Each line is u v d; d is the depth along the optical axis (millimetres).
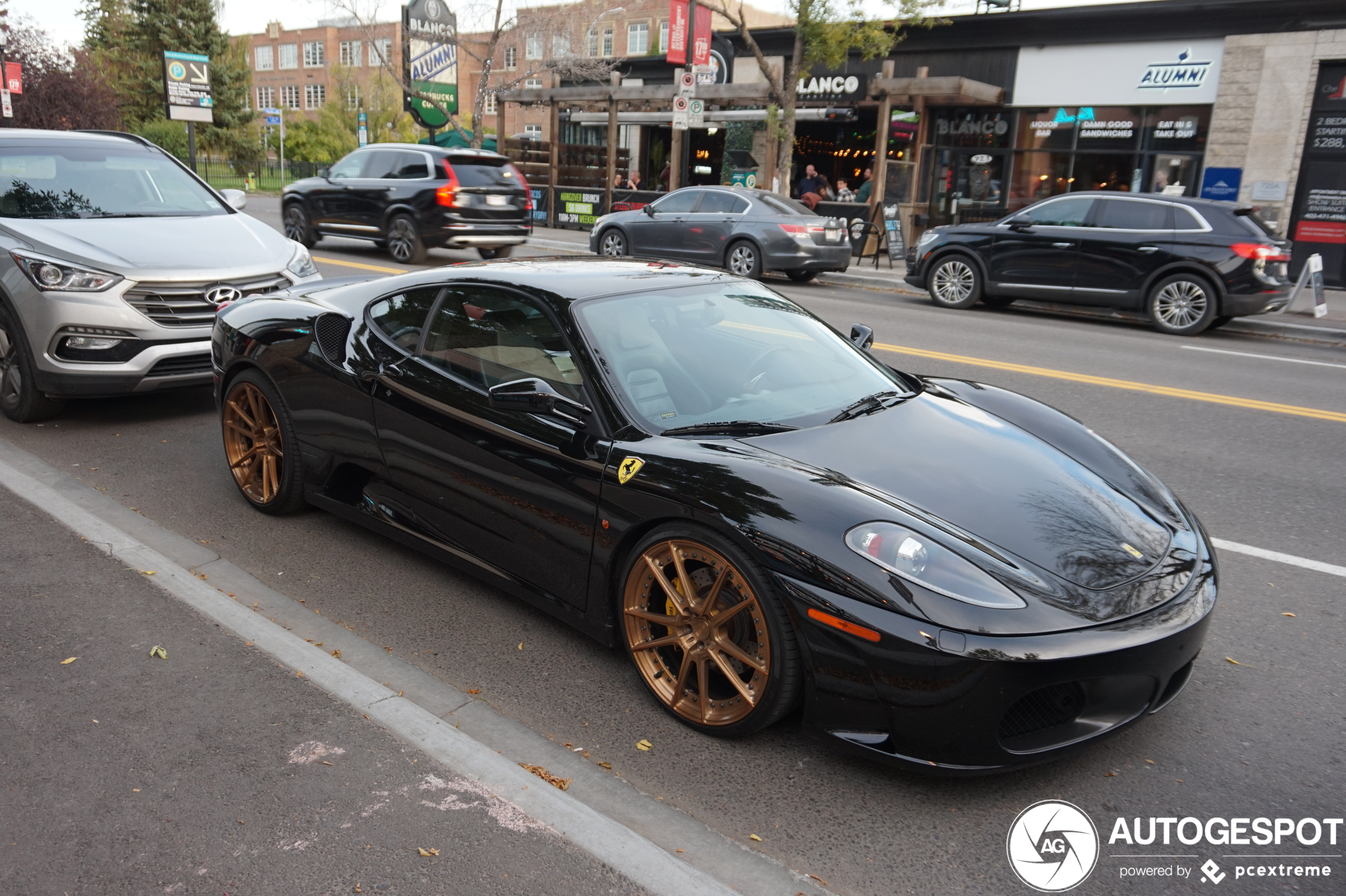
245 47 51781
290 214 17578
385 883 2295
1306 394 8445
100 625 3521
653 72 27625
